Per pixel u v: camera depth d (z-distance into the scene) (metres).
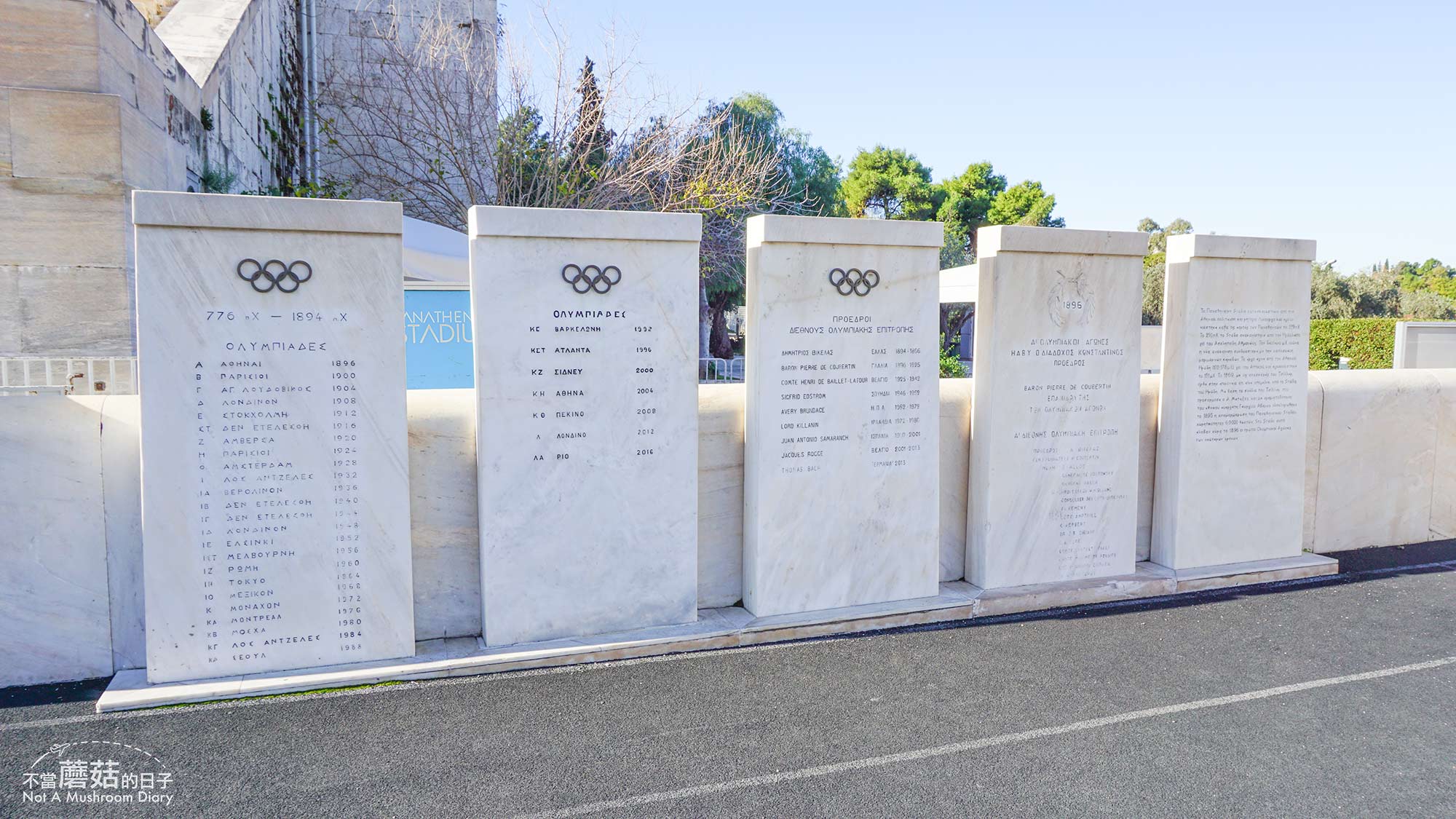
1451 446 7.88
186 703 4.12
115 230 6.29
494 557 4.75
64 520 4.32
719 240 16.45
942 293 8.98
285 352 4.32
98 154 6.23
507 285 4.69
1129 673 4.70
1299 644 5.21
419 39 15.52
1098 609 5.83
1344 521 7.44
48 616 4.31
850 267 5.39
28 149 6.06
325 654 4.48
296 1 15.25
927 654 4.96
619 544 5.00
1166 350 6.48
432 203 15.73
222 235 4.20
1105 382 6.10
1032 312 5.85
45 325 6.19
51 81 6.11
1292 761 3.74
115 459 4.38
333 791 3.37
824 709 4.18
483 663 4.57
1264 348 6.60
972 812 3.29
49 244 6.15
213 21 10.91
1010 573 5.93
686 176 15.61
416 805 3.28
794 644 5.11
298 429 4.36
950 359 18.97
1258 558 6.74
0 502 4.21
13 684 4.27
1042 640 5.21
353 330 4.43
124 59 6.61
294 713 4.04
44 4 6.04
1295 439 6.80
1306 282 6.70
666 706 4.20
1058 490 6.03
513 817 3.21
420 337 7.98
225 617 4.31
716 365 11.43
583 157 14.20
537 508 4.81
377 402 4.48
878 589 5.58
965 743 3.85
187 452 4.21
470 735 3.85
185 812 3.21
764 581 5.29
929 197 45.75
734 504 5.53
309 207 4.30
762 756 3.70
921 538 5.68
